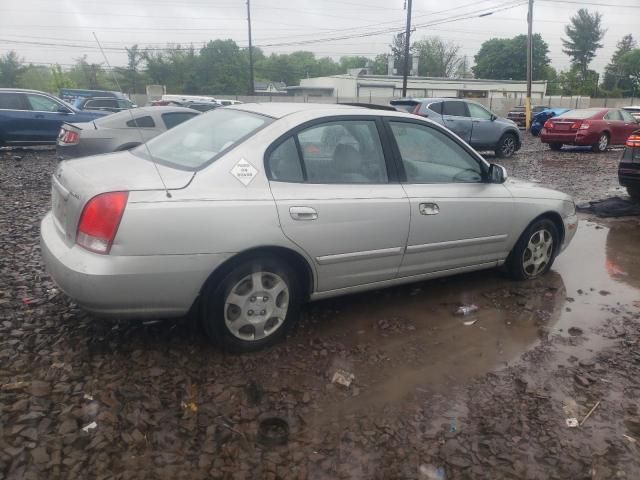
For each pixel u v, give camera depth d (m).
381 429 2.79
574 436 2.81
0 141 13.95
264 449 2.61
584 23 96.12
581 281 5.07
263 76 94.56
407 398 3.08
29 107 14.23
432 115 14.55
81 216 3.00
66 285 3.01
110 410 2.80
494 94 61.12
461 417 2.93
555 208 4.89
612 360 3.58
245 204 3.19
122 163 3.55
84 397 2.89
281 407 2.93
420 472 2.51
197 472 2.44
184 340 3.55
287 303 3.54
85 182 3.13
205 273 3.12
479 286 4.81
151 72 68.88
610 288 4.92
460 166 4.37
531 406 3.05
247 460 2.53
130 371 3.17
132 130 9.72
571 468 2.58
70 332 3.57
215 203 3.11
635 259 5.85
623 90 94.94
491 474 2.53
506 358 3.58
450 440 2.74
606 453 2.69
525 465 2.59
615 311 4.39
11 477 2.33
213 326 3.29
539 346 3.75
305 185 3.48
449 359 3.54
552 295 4.68
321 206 3.45
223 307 3.27
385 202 3.74
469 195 4.25
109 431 2.65
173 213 3.00
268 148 3.39
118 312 3.05
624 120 17.70
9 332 3.52
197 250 3.07
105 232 2.92
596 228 7.16
